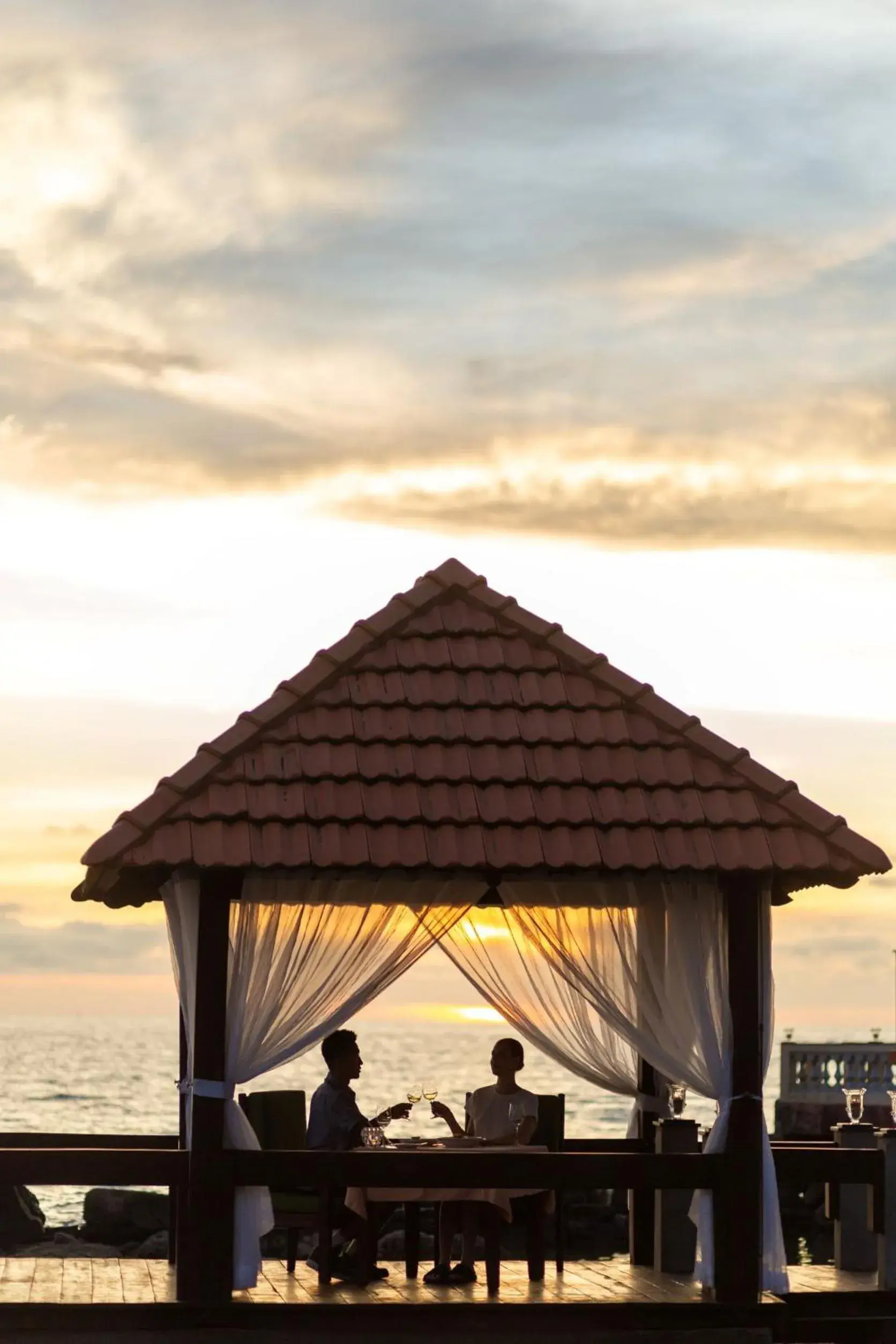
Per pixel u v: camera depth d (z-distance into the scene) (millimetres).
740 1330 9711
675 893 10219
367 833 9805
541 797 10180
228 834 9680
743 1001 10062
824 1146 11344
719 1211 9898
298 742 10250
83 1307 9352
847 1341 10258
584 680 10977
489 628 11109
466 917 10867
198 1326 9406
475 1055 124312
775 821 10266
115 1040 145000
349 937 9938
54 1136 11375
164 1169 9602
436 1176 9711
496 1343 9562
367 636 10883
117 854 9492
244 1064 9688
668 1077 10648
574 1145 11359
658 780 10406
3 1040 140125
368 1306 9500
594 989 10195
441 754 10328
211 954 9703
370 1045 141125
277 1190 10641
